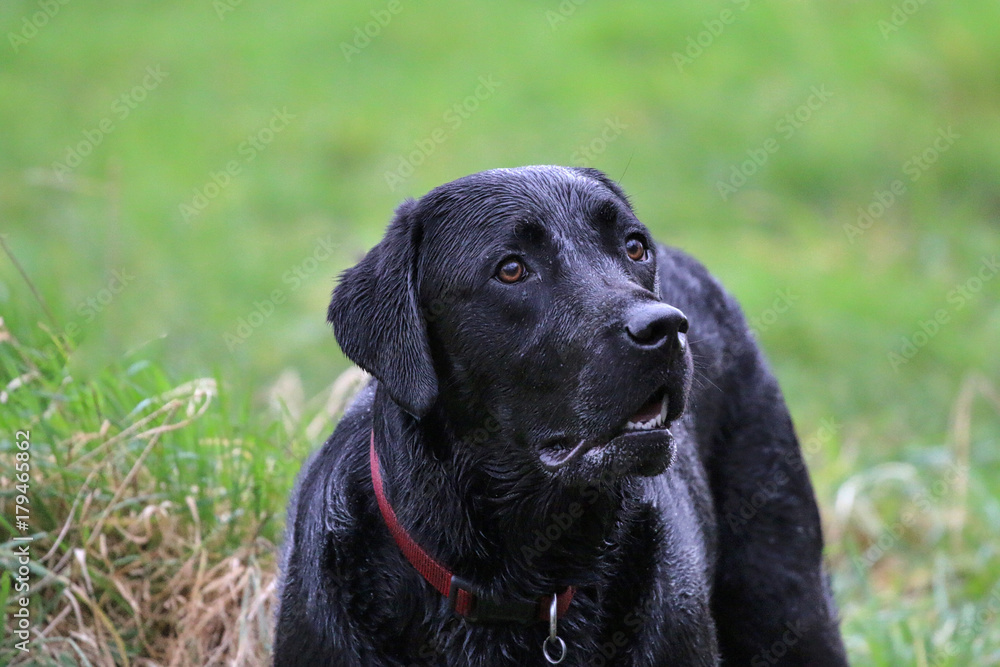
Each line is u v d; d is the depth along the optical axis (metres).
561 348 5.50
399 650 5.80
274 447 8.30
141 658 7.30
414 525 5.75
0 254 13.84
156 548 7.73
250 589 7.51
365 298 5.92
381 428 5.92
